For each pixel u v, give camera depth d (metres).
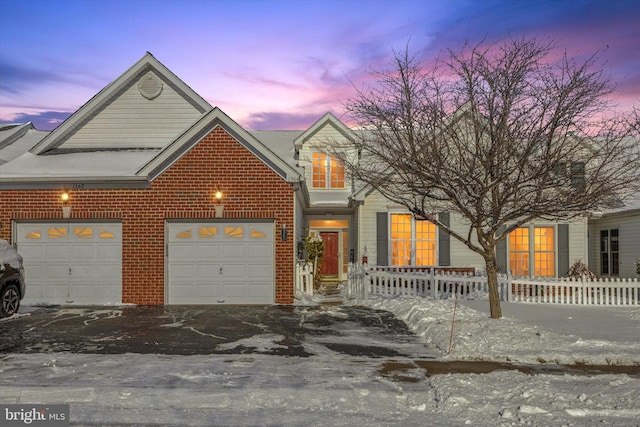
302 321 13.35
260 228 16.66
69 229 16.73
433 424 6.16
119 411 6.55
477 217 11.73
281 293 16.52
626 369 8.78
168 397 7.04
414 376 8.20
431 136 11.45
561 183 11.24
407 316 13.68
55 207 16.62
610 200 11.93
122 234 16.59
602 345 9.90
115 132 20.50
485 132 11.55
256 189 16.55
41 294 16.64
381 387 7.56
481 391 7.27
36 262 16.70
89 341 10.82
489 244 12.29
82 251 16.70
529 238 21.92
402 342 10.85
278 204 16.53
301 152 24.39
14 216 16.62
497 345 9.90
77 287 16.64
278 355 9.60
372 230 21.62
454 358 9.32
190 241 16.64
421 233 21.80
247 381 7.79
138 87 20.59
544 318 13.26
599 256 24.19
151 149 20.31
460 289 17.98
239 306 16.06
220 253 16.62
